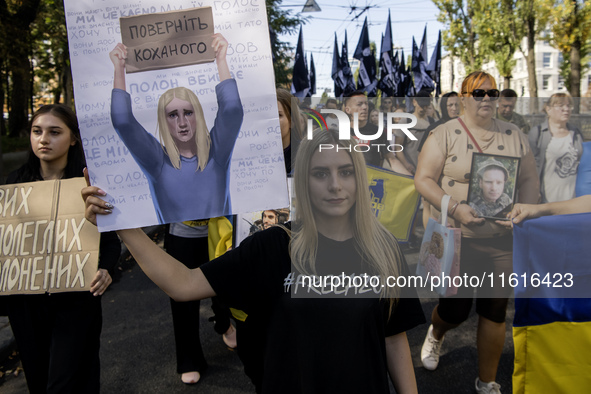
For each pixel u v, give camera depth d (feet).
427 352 10.40
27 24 34.55
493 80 7.65
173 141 4.55
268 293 4.66
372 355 4.58
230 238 8.00
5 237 7.04
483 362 8.76
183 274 4.70
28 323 7.12
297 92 29.84
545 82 152.66
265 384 4.63
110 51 4.48
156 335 12.69
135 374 10.66
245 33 4.53
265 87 4.56
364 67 33.47
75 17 4.46
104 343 12.30
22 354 7.23
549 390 5.65
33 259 6.95
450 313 8.99
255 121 4.58
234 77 4.55
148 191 4.55
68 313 7.08
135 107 4.51
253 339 4.93
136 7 4.48
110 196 4.53
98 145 4.51
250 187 4.61
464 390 9.64
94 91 4.49
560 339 5.54
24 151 61.82
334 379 4.49
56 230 6.97
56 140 7.26
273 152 4.60
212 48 4.53
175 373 10.64
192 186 4.58
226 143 4.58
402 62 35.81
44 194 7.07
